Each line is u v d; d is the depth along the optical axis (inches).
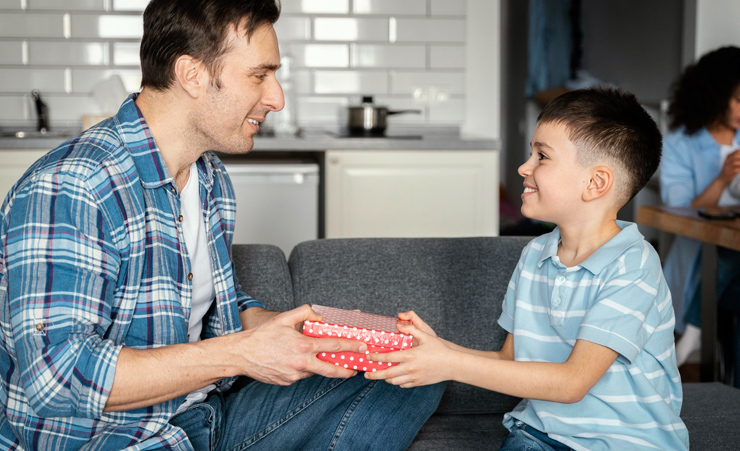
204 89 46.3
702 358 88.7
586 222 50.8
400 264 63.7
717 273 86.4
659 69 163.6
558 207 50.5
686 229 84.0
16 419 44.0
